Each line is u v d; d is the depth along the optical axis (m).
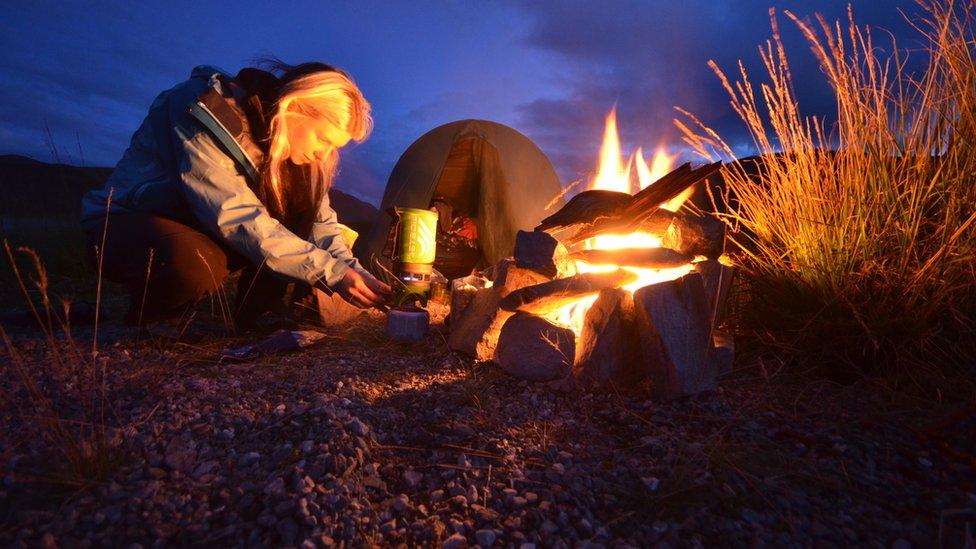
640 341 1.95
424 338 2.61
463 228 5.37
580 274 2.07
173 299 2.51
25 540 1.07
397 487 1.35
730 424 1.71
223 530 1.13
